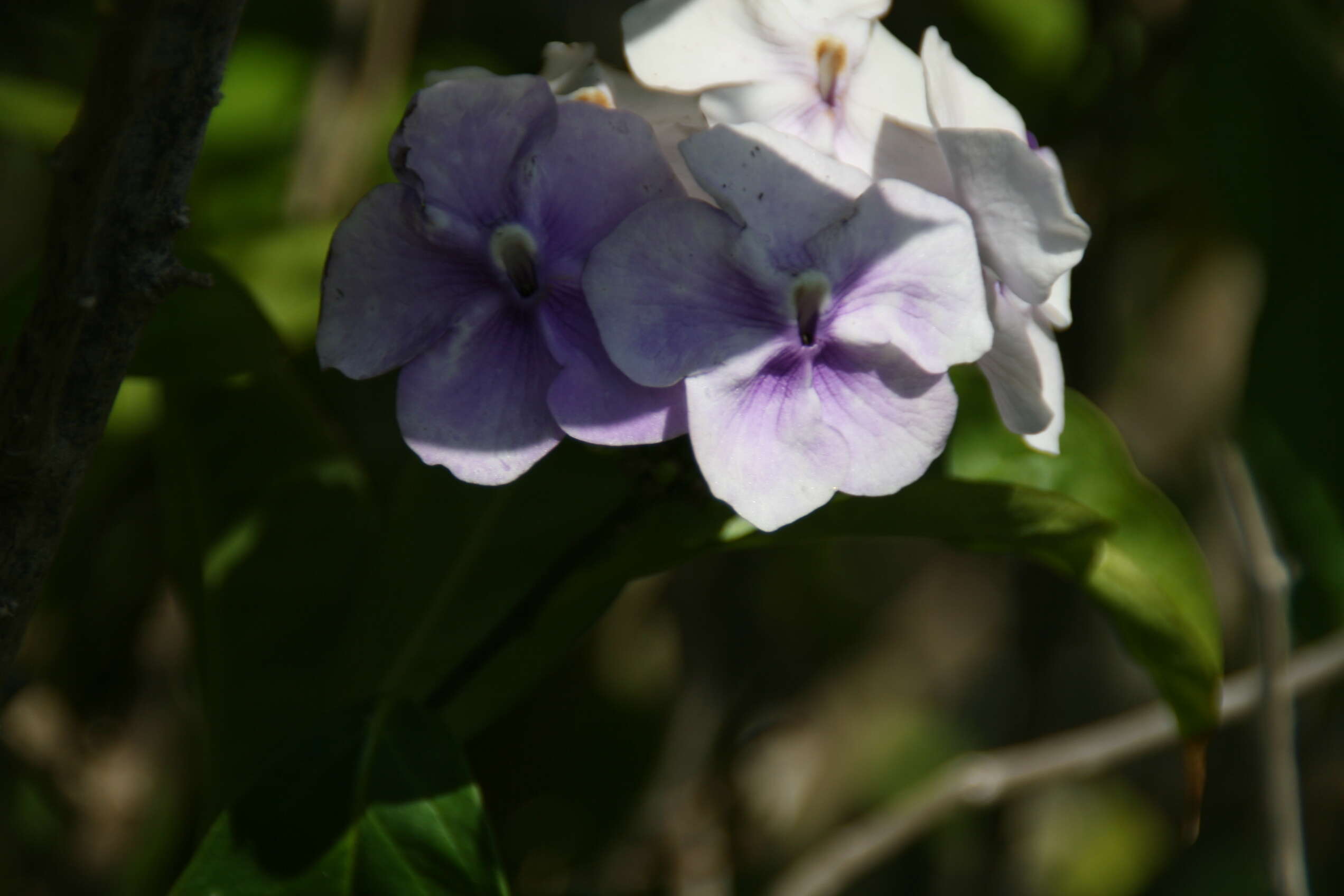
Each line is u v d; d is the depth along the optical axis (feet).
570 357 1.91
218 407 2.15
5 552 1.85
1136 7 2.46
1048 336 1.99
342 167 2.46
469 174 1.91
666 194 1.92
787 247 1.91
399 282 1.92
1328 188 2.27
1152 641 2.10
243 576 2.12
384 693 2.02
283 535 2.13
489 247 1.92
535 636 2.06
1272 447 2.24
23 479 1.84
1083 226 1.91
